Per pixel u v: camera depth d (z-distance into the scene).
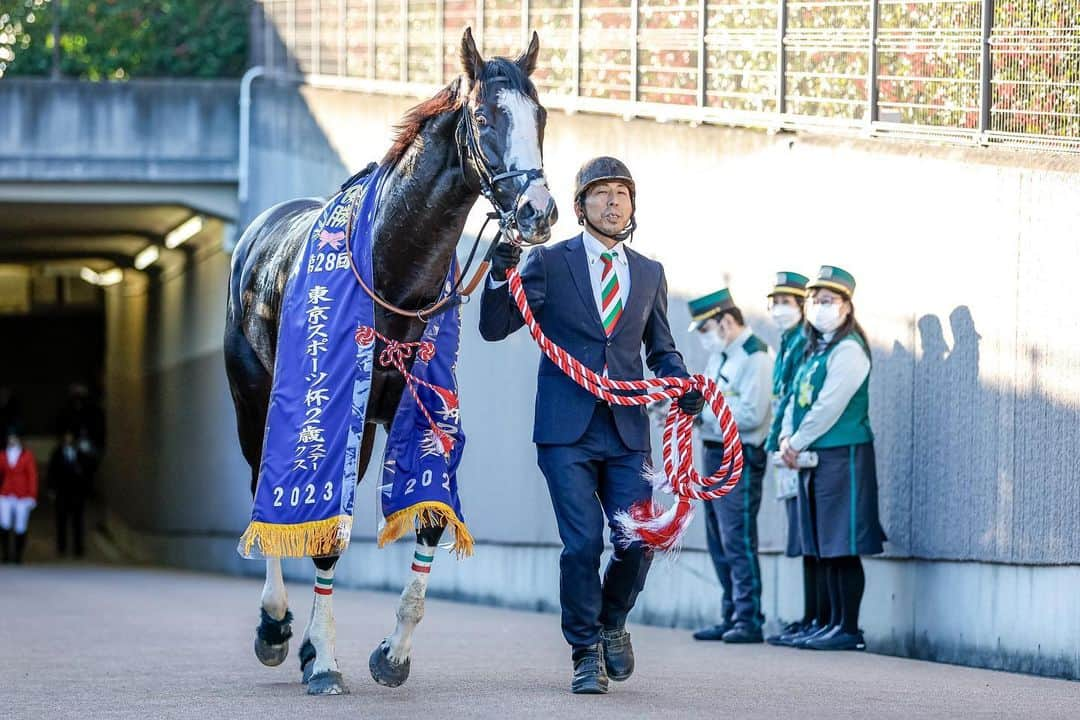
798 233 12.49
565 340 8.09
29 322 44.22
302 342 7.90
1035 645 9.90
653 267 8.30
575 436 7.97
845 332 11.04
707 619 13.26
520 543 15.71
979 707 7.89
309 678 8.27
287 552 7.82
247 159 21.48
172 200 21.98
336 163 19.25
